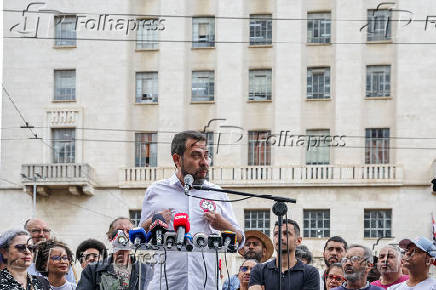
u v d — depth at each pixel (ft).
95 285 32.89
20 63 137.08
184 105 135.33
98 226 134.00
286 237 34.94
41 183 132.36
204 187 31.01
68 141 135.85
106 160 134.92
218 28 135.64
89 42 136.56
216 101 134.92
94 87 136.05
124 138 135.13
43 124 135.95
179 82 135.44
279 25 134.72
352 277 37.91
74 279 44.93
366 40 133.28
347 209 130.82
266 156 133.90
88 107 135.85
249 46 135.23
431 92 131.03
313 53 134.21
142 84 136.87
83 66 136.46
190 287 31.55
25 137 135.95
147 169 133.80
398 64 131.64
